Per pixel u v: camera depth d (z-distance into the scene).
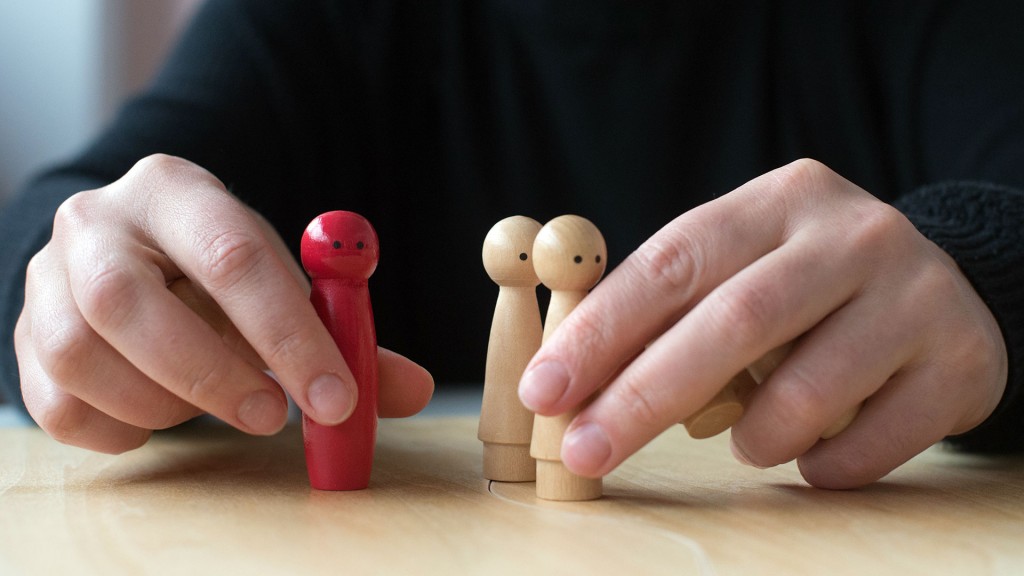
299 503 0.38
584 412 0.37
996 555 0.33
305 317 0.38
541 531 0.35
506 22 0.88
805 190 0.40
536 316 0.42
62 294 0.40
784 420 0.38
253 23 0.83
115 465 0.44
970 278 0.45
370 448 0.40
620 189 0.86
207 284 0.38
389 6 0.89
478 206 0.88
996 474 0.44
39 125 1.25
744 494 0.40
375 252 0.39
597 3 0.83
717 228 0.38
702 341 0.36
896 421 0.40
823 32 0.87
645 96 0.85
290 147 0.81
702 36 0.86
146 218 0.40
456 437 0.51
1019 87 0.76
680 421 0.38
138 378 0.39
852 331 0.38
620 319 0.37
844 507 0.38
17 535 0.34
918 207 0.54
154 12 1.30
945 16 0.83
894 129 0.85
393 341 0.88
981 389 0.41
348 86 0.88
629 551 0.33
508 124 0.88
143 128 0.70
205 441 0.50
